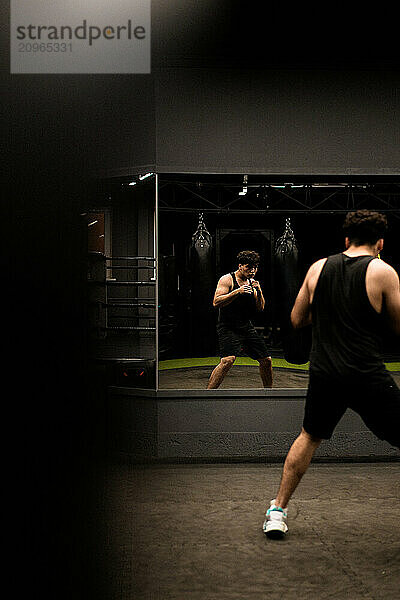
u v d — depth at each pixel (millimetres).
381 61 5242
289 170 5254
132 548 3291
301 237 6898
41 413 5898
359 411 3387
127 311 6492
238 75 5242
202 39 5168
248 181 5688
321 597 2727
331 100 5270
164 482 4559
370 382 3281
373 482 4562
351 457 5176
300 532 3543
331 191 6531
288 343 6191
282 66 5230
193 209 6703
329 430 3449
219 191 6738
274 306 6461
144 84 5270
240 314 5898
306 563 3102
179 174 5305
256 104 5246
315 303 3453
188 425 5188
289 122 5262
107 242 6523
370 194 6668
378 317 3328
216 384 5762
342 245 6926
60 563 3092
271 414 5188
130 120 5328
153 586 2836
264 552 3246
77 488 4371
